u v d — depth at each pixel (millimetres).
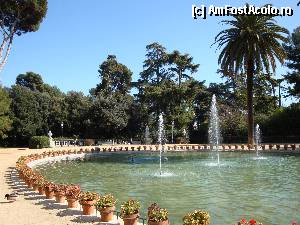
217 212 11641
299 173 21094
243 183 17594
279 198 13695
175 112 58625
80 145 52156
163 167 25719
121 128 57812
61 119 59844
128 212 9172
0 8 33312
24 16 34156
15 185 16203
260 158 31453
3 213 11086
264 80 62312
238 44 40562
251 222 7113
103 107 57969
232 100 66000
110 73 73312
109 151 40031
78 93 62438
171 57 67938
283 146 40969
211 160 30562
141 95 62844
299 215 11109
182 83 61531
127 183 18406
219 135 53250
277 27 40656
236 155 35281
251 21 40125
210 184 17391
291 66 56750
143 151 41469
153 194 15023
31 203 12359
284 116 51031
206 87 65375
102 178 20719
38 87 91938
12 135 51344
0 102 38906
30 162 27297
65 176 22078
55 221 10047
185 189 16078
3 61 33938
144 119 59281
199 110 62875
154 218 8445
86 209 10672
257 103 61906
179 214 11492
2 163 26594
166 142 56594
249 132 42094
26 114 52250
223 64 42094
